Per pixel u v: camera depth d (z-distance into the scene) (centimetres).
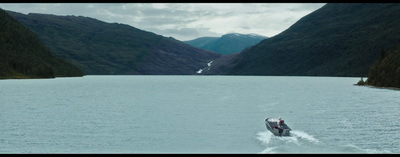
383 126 6256
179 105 9644
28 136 5491
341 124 6494
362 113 7925
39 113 7850
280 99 11475
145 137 5509
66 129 6041
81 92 14350
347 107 9069
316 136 5491
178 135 5662
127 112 8138
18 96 11981
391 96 12281
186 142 5219
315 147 4816
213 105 9669
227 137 5528
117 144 5081
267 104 9938
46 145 4988
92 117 7344
